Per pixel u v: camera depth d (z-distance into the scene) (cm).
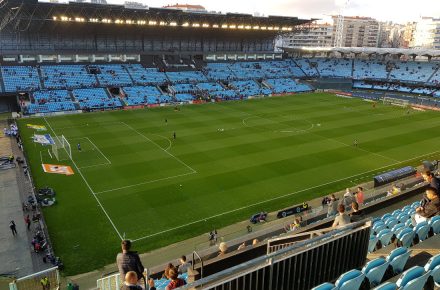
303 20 10725
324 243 959
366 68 12388
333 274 1010
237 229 3181
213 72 10662
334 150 5269
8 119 6812
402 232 1277
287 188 4012
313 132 6172
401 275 916
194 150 5119
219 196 3784
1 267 2650
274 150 5197
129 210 3475
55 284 2222
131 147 5219
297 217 2673
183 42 10744
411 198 2431
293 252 898
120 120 6781
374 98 9688
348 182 4216
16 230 3130
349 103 8938
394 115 7625
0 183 4088
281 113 7606
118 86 8731
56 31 8638
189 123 6612
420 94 10788
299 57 13338
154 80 9388
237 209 3544
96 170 4388
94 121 6694
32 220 3291
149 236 3073
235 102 8812
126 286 809
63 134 5844
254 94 9794
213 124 6556
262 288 840
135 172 4331
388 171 4516
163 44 10419
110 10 8131
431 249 1126
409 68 11850
